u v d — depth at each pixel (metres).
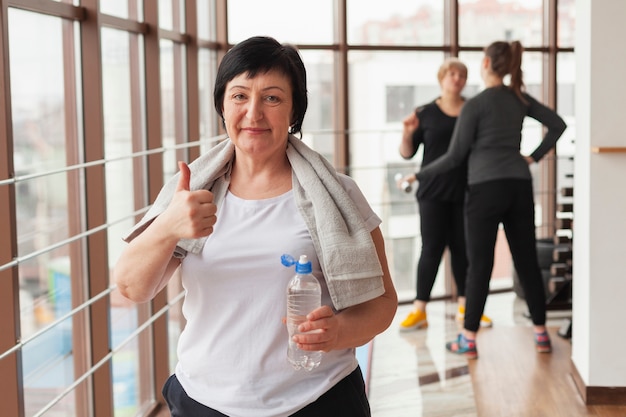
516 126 4.16
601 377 3.61
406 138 4.74
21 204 2.69
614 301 3.58
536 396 3.73
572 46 6.19
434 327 4.96
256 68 1.52
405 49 5.77
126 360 3.71
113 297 3.56
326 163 1.65
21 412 2.33
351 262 1.53
